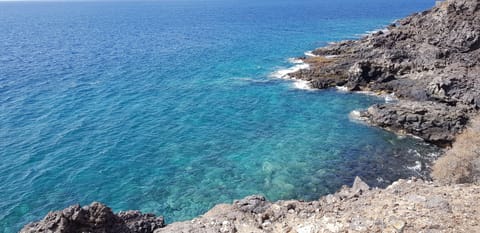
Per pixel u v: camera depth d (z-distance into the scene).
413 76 54.66
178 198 31.59
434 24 65.69
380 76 57.28
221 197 31.45
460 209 15.01
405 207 15.49
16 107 53.16
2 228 28.20
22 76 70.62
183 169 36.31
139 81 67.94
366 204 16.62
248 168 36.03
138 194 32.38
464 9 60.62
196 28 153.75
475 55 54.09
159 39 123.25
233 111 52.00
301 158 37.59
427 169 34.53
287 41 108.50
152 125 47.41
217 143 41.94
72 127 46.50
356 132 43.31
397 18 165.62
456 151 33.03
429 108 40.91
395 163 35.91
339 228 14.58
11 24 193.62
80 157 38.88
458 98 44.88
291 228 15.34
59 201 31.55
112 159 38.53
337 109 50.84
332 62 71.69
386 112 43.97
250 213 17.84
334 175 34.09
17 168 36.53
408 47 64.75
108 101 56.66
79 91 61.50
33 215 29.75
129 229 18.12
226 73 72.00
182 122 48.31
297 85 62.06
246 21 176.75
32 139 42.84
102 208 17.50
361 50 73.75
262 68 74.38
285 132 44.38
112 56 92.56
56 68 78.00
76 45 112.38
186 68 77.38
